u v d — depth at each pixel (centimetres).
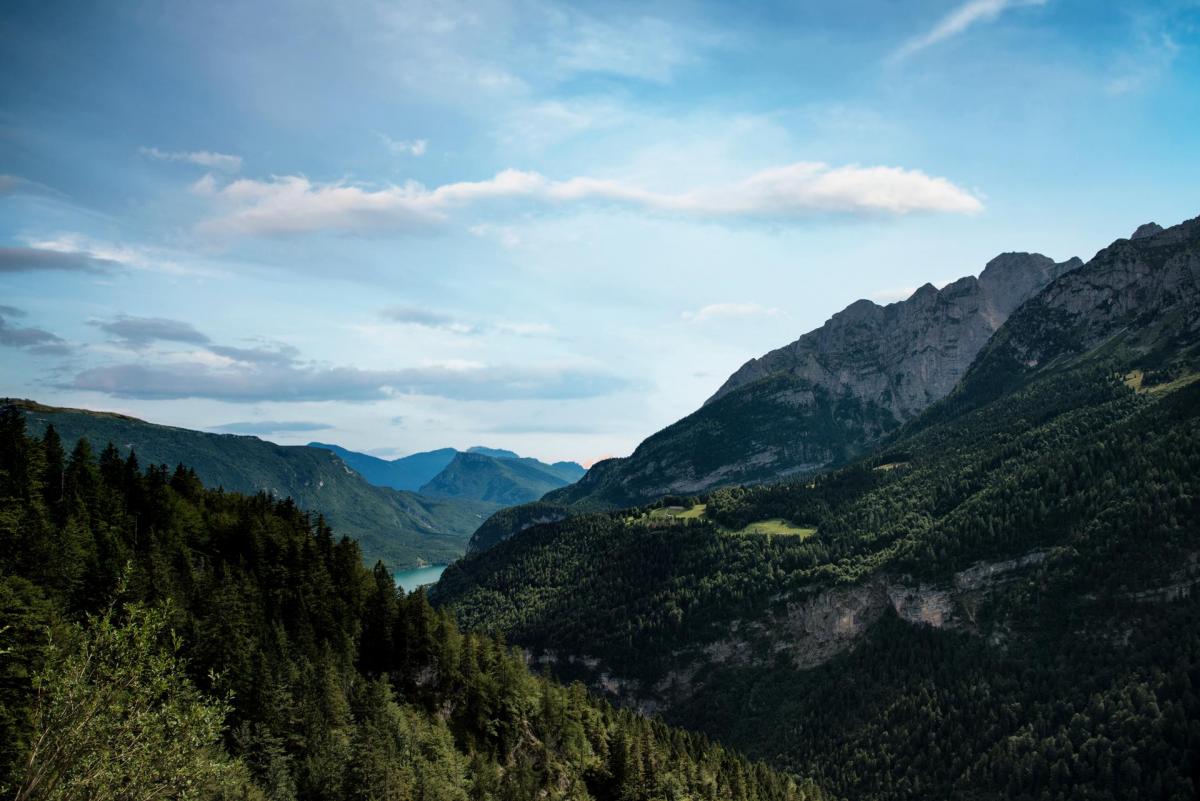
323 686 12125
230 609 12488
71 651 5091
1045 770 17950
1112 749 17312
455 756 12925
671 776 15912
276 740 10756
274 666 12294
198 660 11306
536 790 13925
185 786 5100
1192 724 16738
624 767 15538
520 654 19950
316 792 10631
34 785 4531
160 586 12125
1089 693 19662
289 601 14488
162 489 16012
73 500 14362
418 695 14338
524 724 15412
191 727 5094
